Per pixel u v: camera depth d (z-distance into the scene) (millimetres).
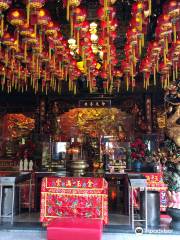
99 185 6875
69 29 7230
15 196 8234
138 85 11344
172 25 5500
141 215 7301
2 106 11828
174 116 6543
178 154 6500
